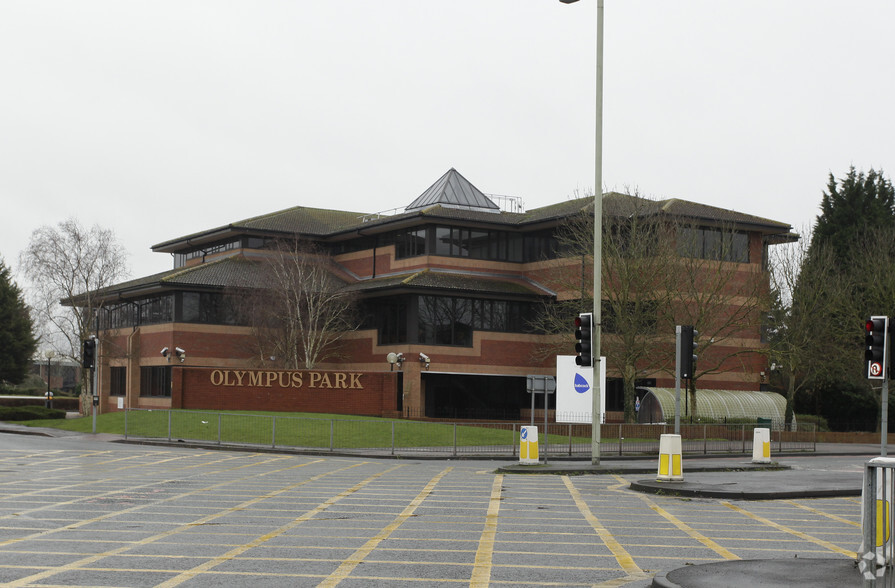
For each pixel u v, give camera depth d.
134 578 9.73
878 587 8.48
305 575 9.99
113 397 62.84
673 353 48.72
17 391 92.00
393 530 13.46
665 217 51.09
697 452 37.00
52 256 60.25
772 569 10.13
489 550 11.77
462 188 62.91
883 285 55.66
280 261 57.94
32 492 18.16
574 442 39.53
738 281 56.72
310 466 26.75
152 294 59.91
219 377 49.53
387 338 56.88
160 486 19.64
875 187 67.50
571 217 53.75
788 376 57.16
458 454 32.84
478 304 56.62
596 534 13.28
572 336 50.47
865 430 59.56
